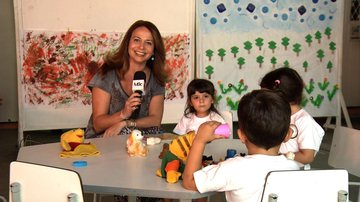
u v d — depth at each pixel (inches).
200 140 50.6
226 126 52.1
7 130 195.6
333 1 178.5
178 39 165.5
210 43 167.2
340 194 45.7
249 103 49.9
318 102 181.5
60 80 156.4
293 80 73.7
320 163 141.6
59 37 153.7
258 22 171.5
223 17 167.5
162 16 163.0
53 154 63.7
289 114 50.1
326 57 180.7
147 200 83.3
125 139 75.0
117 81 86.8
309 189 45.0
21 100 152.3
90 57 158.6
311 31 177.6
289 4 173.9
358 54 234.4
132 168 56.8
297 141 71.9
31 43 150.5
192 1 165.0
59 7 152.2
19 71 150.6
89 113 161.8
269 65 174.7
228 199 49.6
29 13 148.9
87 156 62.8
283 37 174.9
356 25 229.9
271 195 43.1
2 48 193.0
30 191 45.5
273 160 48.9
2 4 189.6
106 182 50.6
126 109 79.4
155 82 90.6
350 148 74.7
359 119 232.2
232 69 170.7
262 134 48.8
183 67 167.6
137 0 160.1
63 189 43.5
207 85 92.5
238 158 49.4
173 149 57.2
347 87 236.4
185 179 49.1
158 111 90.3
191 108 95.3
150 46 86.4
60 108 158.1
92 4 155.9
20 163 45.1
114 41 160.1
